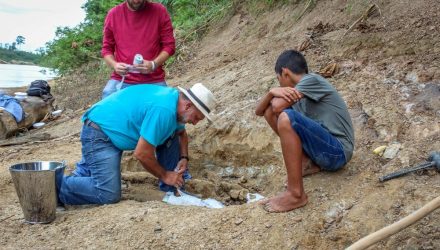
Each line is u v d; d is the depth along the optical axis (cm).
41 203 426
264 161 536
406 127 452
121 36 528
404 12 596
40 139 767
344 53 595
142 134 436
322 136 393
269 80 621
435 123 443
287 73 418
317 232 372
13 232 420
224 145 566
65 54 1369
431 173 394
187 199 476
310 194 405
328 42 634
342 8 687
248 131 553
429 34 543
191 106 441
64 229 418
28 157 643
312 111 415
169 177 464
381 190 390
